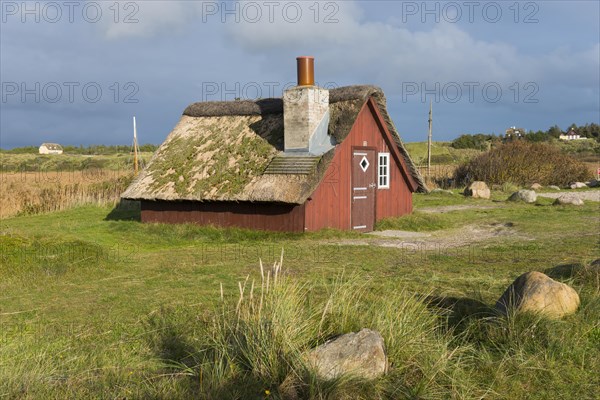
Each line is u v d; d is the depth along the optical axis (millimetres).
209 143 21422
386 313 7508
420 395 6188
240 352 6836
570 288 8281
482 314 8328
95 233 19375
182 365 6773
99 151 74812
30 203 27688
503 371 6715
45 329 8242
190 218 20047
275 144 19578
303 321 7148
